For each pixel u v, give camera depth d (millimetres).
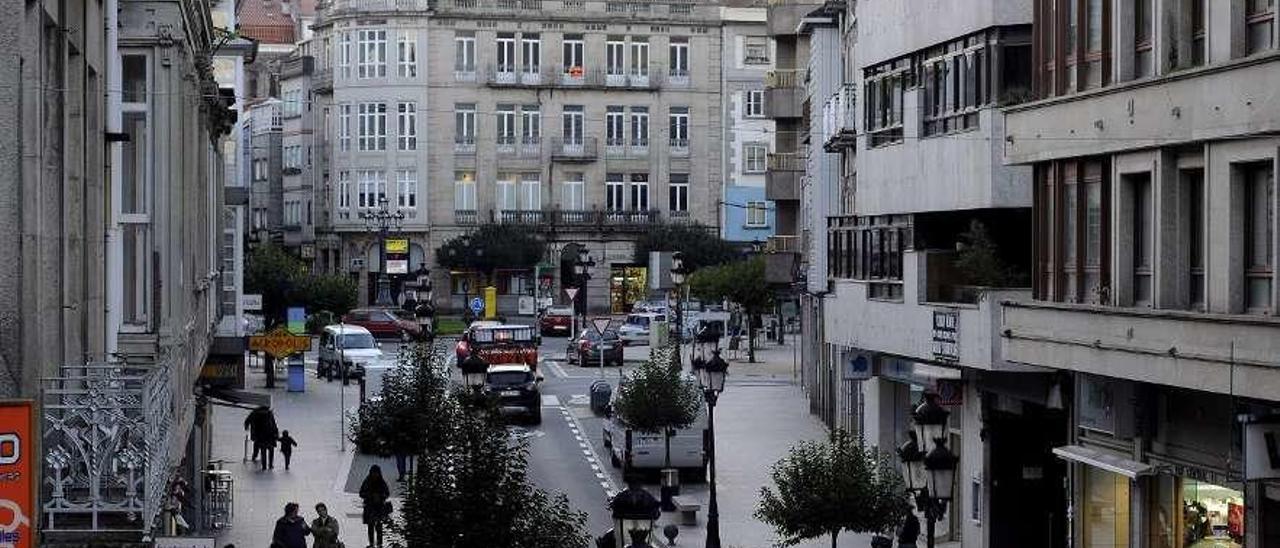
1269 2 24422
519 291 124000
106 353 24906
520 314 120688
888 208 43406
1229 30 25141
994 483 38312
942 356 38406
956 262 38562
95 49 23406
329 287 97875
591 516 45500
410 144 122688
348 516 45188
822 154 63656
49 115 19797
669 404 50406
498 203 123750
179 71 30875
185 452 35125
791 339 107188
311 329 99875
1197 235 27109
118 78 25297
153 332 28797
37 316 17594
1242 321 24656
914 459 29406
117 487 18078
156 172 29531
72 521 17734
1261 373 24156
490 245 119500
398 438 44031
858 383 53531
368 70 123062
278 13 155125
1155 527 29609
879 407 47438
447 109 122750
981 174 37156
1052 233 31641
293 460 54781
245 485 49875
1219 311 25719
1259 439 23438
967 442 39719
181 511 34719
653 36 125375
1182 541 28609
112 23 24812
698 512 46094
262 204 136375
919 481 29422
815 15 64812
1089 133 29500
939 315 38625
